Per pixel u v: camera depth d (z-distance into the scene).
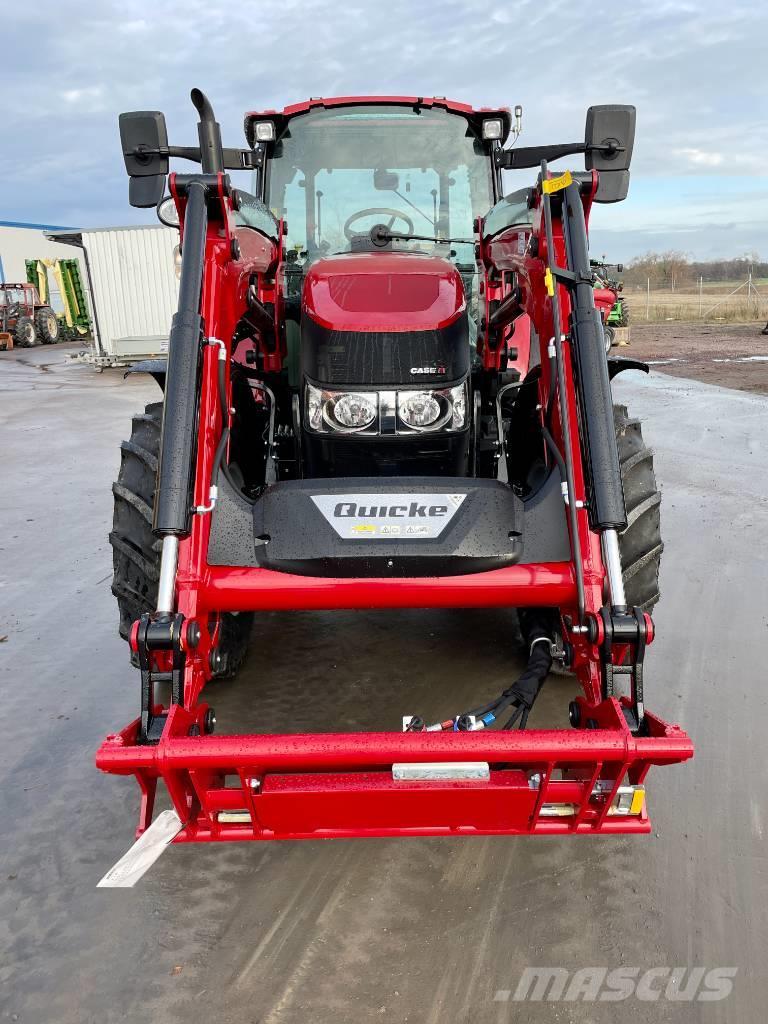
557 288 2.47
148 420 2.99
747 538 5.24
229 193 2.49
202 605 2.32
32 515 6.17
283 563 2.34
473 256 3.83
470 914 2.19
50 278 35.06
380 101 3.71
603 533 2.19
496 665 3.58
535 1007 1.91
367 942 2.10
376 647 3.78
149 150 2.82
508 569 2.38
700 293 37.81
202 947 2.09
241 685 3.43
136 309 17.52
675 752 1.89
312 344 2.85
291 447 3.23
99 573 4.89
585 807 2.00
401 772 1.90
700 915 2.17
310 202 3.85
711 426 9.00
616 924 2.14
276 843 2.49
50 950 2.09
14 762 2.93
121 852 2.46
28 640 3.97
